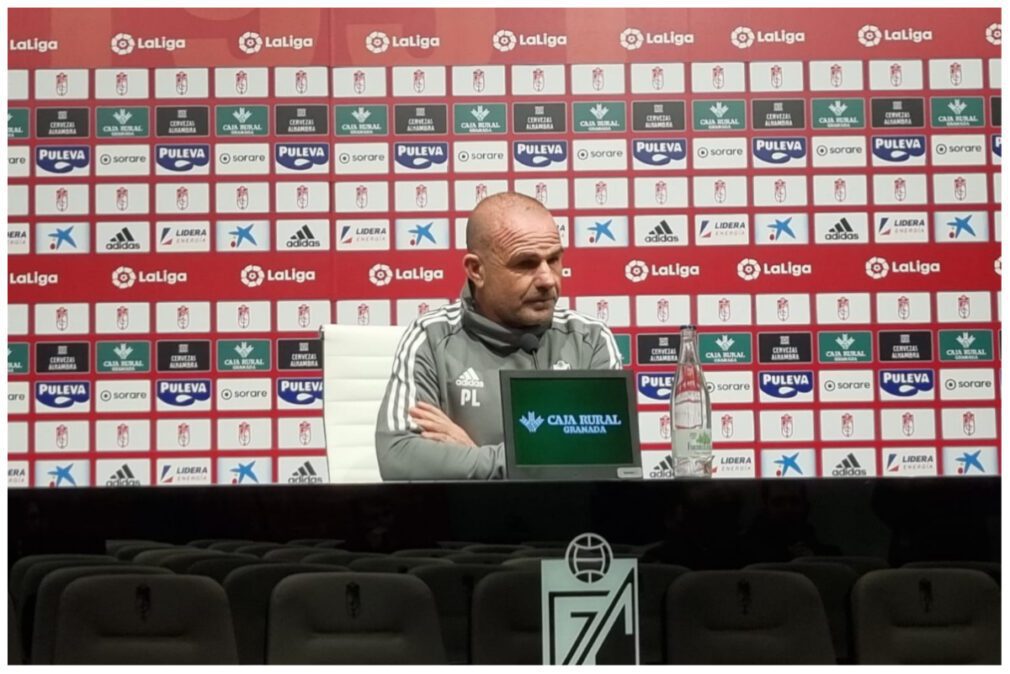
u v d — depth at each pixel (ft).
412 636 8.30
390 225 17.75
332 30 17.78
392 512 8.33
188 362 17.72
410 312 17.74
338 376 11.77
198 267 17.74
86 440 17.67
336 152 17.75
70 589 8.31
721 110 17.87
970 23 17.90
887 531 8.44
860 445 17.87
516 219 11.34
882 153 17.90
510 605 8.31
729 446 17.84
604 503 8.37
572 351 11.55
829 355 17.87
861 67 17.92
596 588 8.36
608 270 17.79
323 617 8.30
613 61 17.84
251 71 17.78
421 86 17.78
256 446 17.72
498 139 17.79
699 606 8.37
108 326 17.71
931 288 17.88
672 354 17.79
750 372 17.83
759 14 17.92
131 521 8.34
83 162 17.69
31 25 17.69
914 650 8.39
